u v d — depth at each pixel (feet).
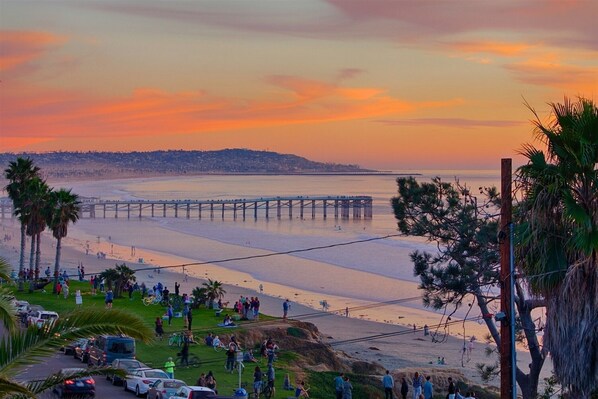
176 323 227.61
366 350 252.42
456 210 134.00
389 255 536.42
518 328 120.26
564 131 78.02
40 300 261.65
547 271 78.69
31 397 51.08
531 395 120.67
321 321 301.22
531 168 79.71
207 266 477.77
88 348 164.76
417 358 241.76
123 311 55.47
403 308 329.93
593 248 74.64
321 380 183.01
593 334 75.72
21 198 319.88
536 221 78.89
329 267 470.39
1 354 53.01
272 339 219.00
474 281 131.34
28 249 568.41
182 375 169.37
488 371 161.99
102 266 473.26
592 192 77.51
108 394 141.69
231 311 254.47
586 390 76.64
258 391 157.69
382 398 178.81
